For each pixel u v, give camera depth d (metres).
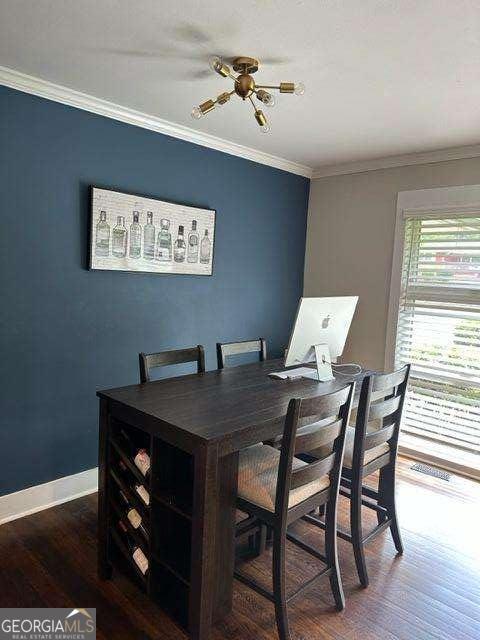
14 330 2.35
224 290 3.46
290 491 1.71
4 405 2.35
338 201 3.87
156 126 2.84
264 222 3.70
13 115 2.24
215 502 1.53
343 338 2.69
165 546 1.75
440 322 3.32
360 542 1.99
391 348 3.56
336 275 3.92
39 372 2.47
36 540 2.24
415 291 3.43
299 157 3.59
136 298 2.89
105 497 1.92
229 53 1.93
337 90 2.25
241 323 3.63
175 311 3.13
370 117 2.62
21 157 2.29
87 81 2.28
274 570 1.62
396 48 1.83
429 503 2.76
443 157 3.21
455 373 3.25
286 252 3.95
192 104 2.56
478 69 1.98
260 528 2.14
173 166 2.99
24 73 2.20
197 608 1.54
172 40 1.85
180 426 1.57
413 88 2.20
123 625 1.73
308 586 1.74
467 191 3.13
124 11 1.65
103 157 2.62
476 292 3.12
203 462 1.48
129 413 1.79
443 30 1.68
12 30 1.80
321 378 2.34
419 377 3.44
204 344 3.37
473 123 2.64
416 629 1.76
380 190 3.59
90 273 2.64
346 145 3.20
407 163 3.40
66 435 2.62
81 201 2.55
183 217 3.06
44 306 2.46
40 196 2.38
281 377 2.37
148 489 1.72
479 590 2.00
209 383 2.22
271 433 1.71
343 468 2.12
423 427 3.43
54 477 2.59
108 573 1.96
